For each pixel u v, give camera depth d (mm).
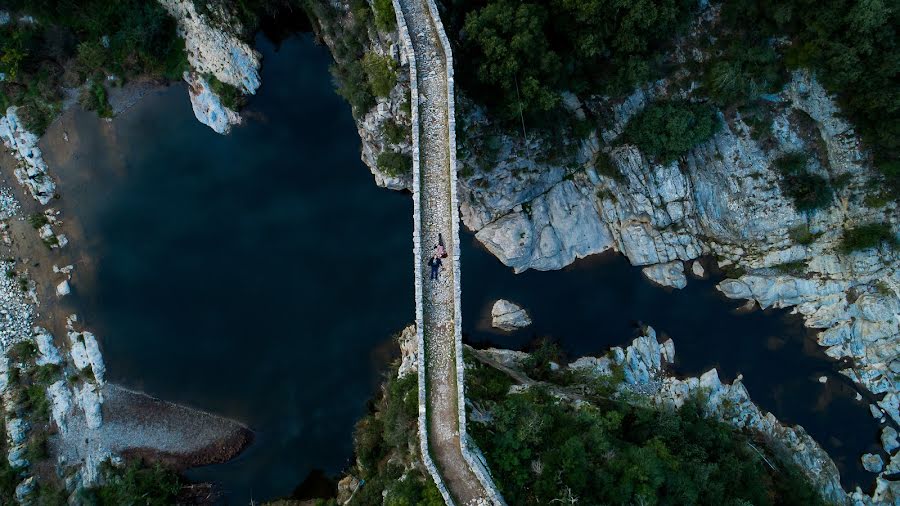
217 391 48938
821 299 51188
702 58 46719
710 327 52281
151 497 46625
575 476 35625
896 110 43719
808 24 43188
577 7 40188
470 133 45812
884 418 50156
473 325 51062
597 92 47906
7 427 47375
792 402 51031
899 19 40812
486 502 34188
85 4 48406
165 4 48969
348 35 44250
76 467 47625
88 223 50312
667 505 36562
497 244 51344
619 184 51625
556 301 52062
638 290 52688
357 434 47375
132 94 50750
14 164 50344
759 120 48344
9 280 49656
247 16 48750
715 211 51812
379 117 43875
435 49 39531
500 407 38562
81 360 48875
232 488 48156
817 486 47281
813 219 50312
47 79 49969
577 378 47844
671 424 42969
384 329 49500
